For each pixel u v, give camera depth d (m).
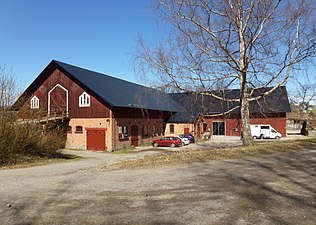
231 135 45.53
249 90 18.97
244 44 16.34
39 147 20.38
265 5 15.62
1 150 17.30
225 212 5.34
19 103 21.20
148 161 12.35
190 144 35.09
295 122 64.69
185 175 8.91
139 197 6.54
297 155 12.96
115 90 33.28
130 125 32.81
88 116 30.53
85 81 31.12
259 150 14.34
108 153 27.50
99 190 7.38
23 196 7.06
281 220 4.88
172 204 5.93
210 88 17.44
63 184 8.45
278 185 7.32
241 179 8.09
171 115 42.47
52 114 31.30
